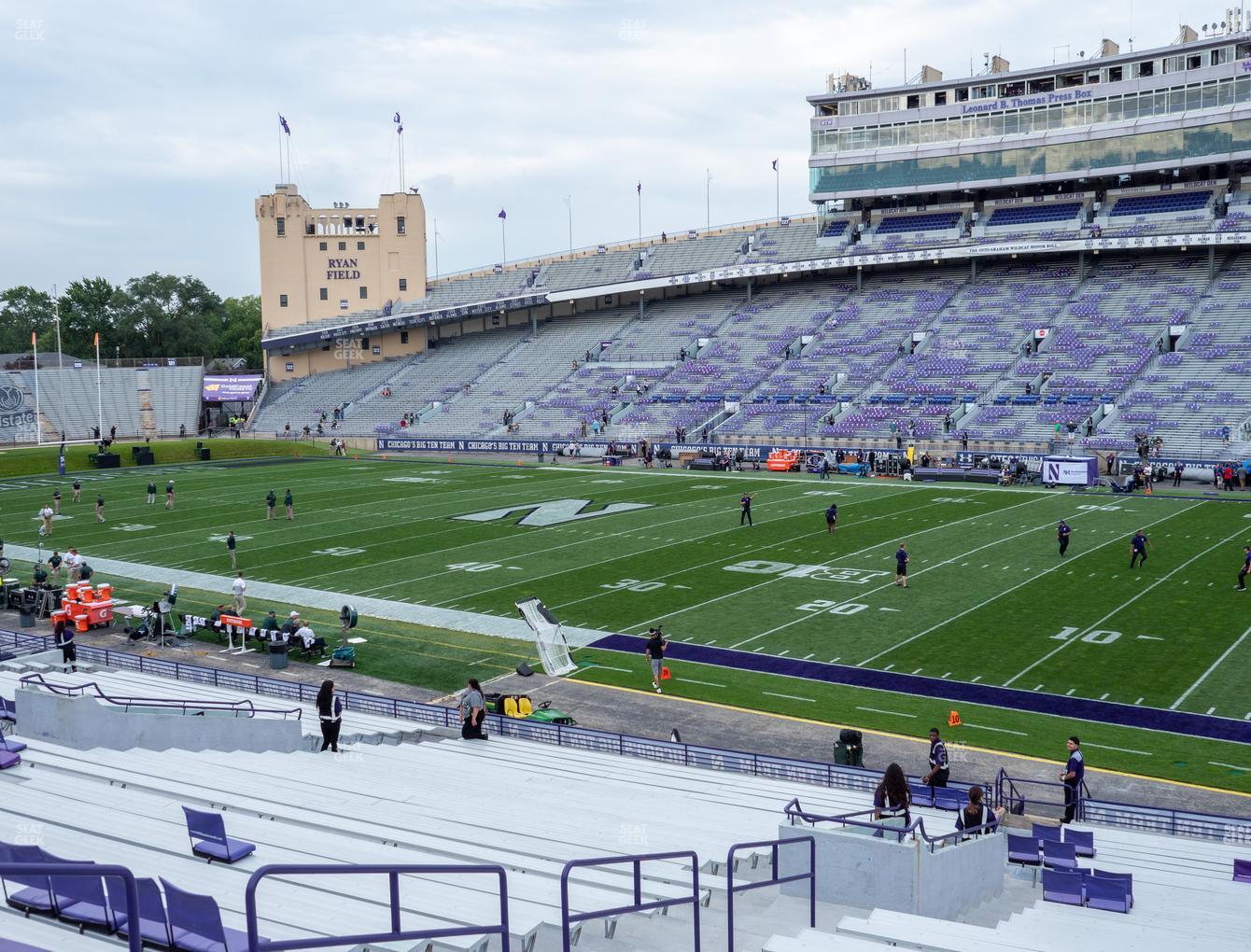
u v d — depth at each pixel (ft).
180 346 425.69
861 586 114.62
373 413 298.56
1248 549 108.06
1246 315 223.92
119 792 39.68
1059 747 70.38
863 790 57.06
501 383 296.51
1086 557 126.00
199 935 25.05
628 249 320.70
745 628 100.22
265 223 327.26
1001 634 95.91
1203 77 241.35
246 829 36.40
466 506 176.14
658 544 139.85
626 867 35.68
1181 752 69.00
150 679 77.25
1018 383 228.43
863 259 270.26
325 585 120.37
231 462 254.47
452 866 22.58
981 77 269.85
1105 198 261.03
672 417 256.93
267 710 64.13
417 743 62.64
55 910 26.96
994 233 265.75
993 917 39.55
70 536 153.07
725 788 54.19
